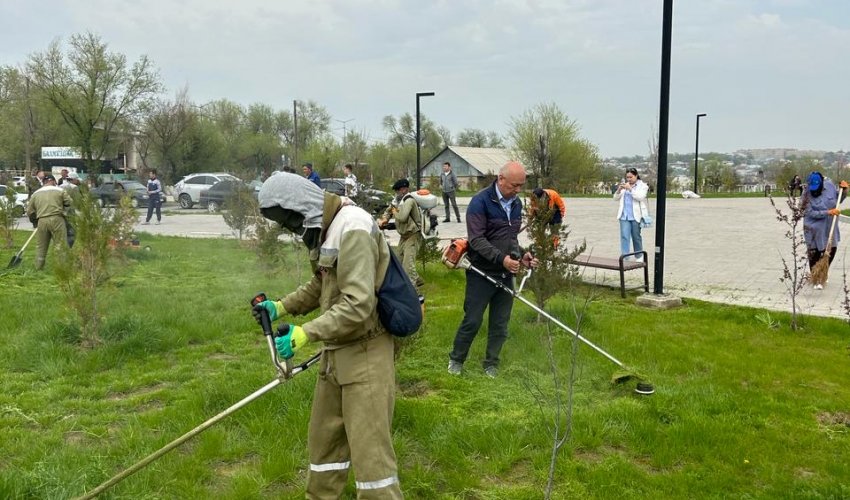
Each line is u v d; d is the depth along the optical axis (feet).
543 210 24.54
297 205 10.75
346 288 10.19
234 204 48.75
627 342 22.82
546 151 158.20
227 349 22.56
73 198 22.35
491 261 18.49
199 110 164.04
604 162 180.55
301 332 9.95
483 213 18.81
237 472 13.46
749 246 52.03
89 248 21.81
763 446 14.89
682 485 13.16
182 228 72.69
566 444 14.65
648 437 15.17
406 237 31.48
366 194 37.42
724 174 175.52
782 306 29.19
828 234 33.22
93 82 115.44
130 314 24.02
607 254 46.62
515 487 13.17
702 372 20.21
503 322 19.39
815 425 16.19
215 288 32.91
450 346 22.06
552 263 24.49
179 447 14.37
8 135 163.53
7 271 37.52
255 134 209.97
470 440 14.78
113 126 127.75
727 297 31.40
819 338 24.04
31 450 14.11
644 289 32.78
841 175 125.59
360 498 10.53
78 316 22.80
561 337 22.90
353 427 10.59
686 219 79.30
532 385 18.19
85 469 12.79
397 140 258.78
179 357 21.47
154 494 12.39
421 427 15.31
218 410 16.21
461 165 225.56
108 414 16.40
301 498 12.37
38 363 20.17
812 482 13.26
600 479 13.32
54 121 140.87
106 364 20.38
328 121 228.63
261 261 36.06
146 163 163.63
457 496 12.78
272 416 15.67
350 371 10.61
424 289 32.96
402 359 19.56
